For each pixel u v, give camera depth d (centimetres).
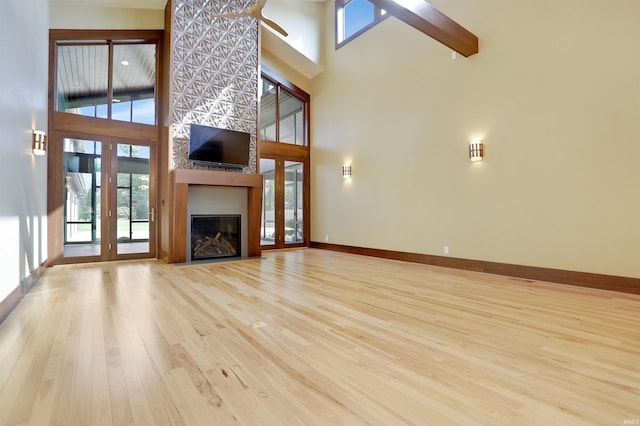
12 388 170
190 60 594
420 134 585
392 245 638
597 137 381
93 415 148
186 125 590
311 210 852
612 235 371
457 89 526
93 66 595
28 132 379
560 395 165
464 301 336
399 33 621
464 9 509
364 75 698
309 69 824
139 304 323
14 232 314
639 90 354
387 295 360
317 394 166
